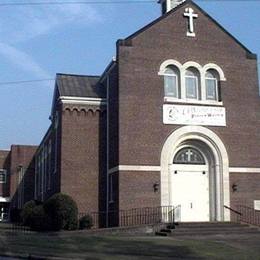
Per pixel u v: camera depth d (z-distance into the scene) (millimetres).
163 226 29047
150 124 31250
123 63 31469
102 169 33938
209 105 32312
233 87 33000
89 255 19953
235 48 33531
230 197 31672
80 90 35281
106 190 33281
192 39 32812
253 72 33625
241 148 32406
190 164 32156
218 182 31766
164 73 32094
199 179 32125
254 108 33156
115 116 31969
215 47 33156
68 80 36312
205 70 32719
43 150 50656
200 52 32812
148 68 31812
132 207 30266
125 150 30672
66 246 22438
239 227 29438
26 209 34562
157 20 32500
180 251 21516
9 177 66750
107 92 34562
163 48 32250
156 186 30734
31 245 22719
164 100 31719
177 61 32312
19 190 63562
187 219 31406
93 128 34406
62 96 34156
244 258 20172
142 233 28234
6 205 67812
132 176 30547
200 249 22125
